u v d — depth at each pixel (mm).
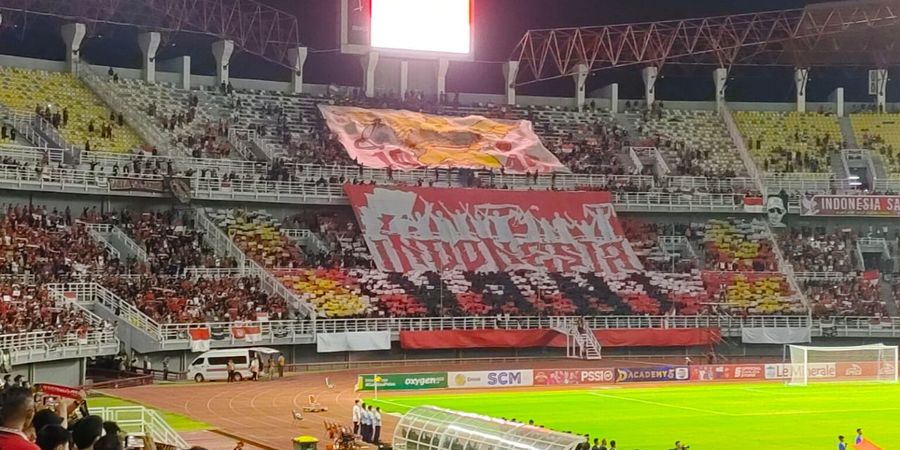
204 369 73500
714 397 70125
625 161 109750
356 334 83938
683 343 92312
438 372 74375
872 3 102000
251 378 74375
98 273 77375
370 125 104438
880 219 106125
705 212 103438
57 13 96500
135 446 25703
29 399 12070
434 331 86875
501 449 31922
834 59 113062
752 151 112312
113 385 69312
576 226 99750
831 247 103250
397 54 80750
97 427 12570
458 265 93500
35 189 79188
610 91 117438
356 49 76375
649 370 79625
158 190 86188
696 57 116125
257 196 91125
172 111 98312
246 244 89500
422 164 101500
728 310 95312
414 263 92188
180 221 89250
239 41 104000
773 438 51906
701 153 111750
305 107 106188
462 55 82688
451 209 97562
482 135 107062
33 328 64250
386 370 82375
